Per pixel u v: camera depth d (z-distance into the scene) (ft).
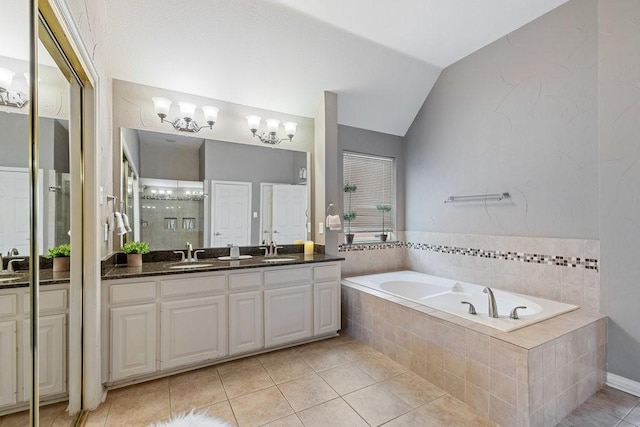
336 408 6.21
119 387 6.88
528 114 8.92
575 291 7.91
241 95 10.10
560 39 8.17
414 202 12.96
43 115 4.18
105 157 7.29
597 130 7.48
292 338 9.02
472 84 10.50
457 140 11.09
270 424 5.73
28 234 3.68
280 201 11.03
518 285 9.20
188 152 9.56
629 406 6.37
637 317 6.82
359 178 12.77
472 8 8.27
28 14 3.51
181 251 9.30
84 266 5.95
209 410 6.13
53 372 4.71
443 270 11.66
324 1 7.97
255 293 8.41
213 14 7.96
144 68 8.61
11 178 3.32
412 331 7.74
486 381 6.02
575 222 7.91
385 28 9.07
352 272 12.19
